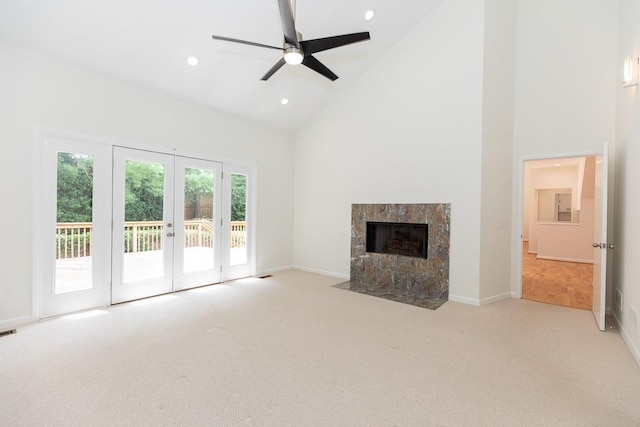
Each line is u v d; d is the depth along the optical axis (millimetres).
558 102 3959
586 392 2012
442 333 2982
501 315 3510
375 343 2748
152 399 1902
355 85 5117
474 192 3863
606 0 3641
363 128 5027
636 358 2463
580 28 3805
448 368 2316
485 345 2721
